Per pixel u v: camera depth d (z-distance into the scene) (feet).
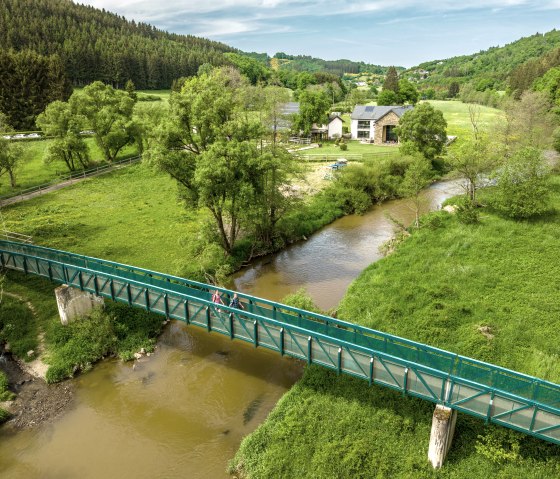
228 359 77.15
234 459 56.03
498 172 128.88
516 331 72.23
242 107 118.62
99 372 74.79
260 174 103.19
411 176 139.95
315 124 293.02
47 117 187.11
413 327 76.43
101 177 185.47
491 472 49.26
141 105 217.97
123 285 76.95
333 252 122.11
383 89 424.46
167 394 69.15
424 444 53.67
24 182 175.52
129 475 55.31
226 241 112.98
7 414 65.31
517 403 47.75
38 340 81.00
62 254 89.10
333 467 52.16
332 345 58.39
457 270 94.68
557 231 109.91
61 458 58.29
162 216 141.90
